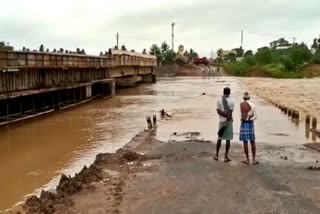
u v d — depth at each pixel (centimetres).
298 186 1107
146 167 1359
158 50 14350
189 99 4459
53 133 2316
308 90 5603
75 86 3625
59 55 3322
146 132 2197
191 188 1102
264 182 1145
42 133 2317
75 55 3753
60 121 2792
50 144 2009
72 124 2658
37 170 1522
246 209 932
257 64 12519
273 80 8781
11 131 2377
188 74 12569
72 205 984
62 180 1172
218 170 1292
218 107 1395
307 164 1386
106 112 3316
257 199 999
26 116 2727
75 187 1103
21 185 1331
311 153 1595
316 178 1191
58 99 3378
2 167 1567
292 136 2094
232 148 1678
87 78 4316
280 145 1794
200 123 2597
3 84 2466
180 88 6462
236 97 4691
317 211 915
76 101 3903
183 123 2598
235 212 915
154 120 2486
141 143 1839
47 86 3206
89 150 1864
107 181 1191
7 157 1736
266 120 2720
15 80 2650
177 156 1530
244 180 1169
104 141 2080
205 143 1822
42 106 3177
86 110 3462
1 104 2611
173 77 11306
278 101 4012
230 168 1316
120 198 1031
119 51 6038
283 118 2822
